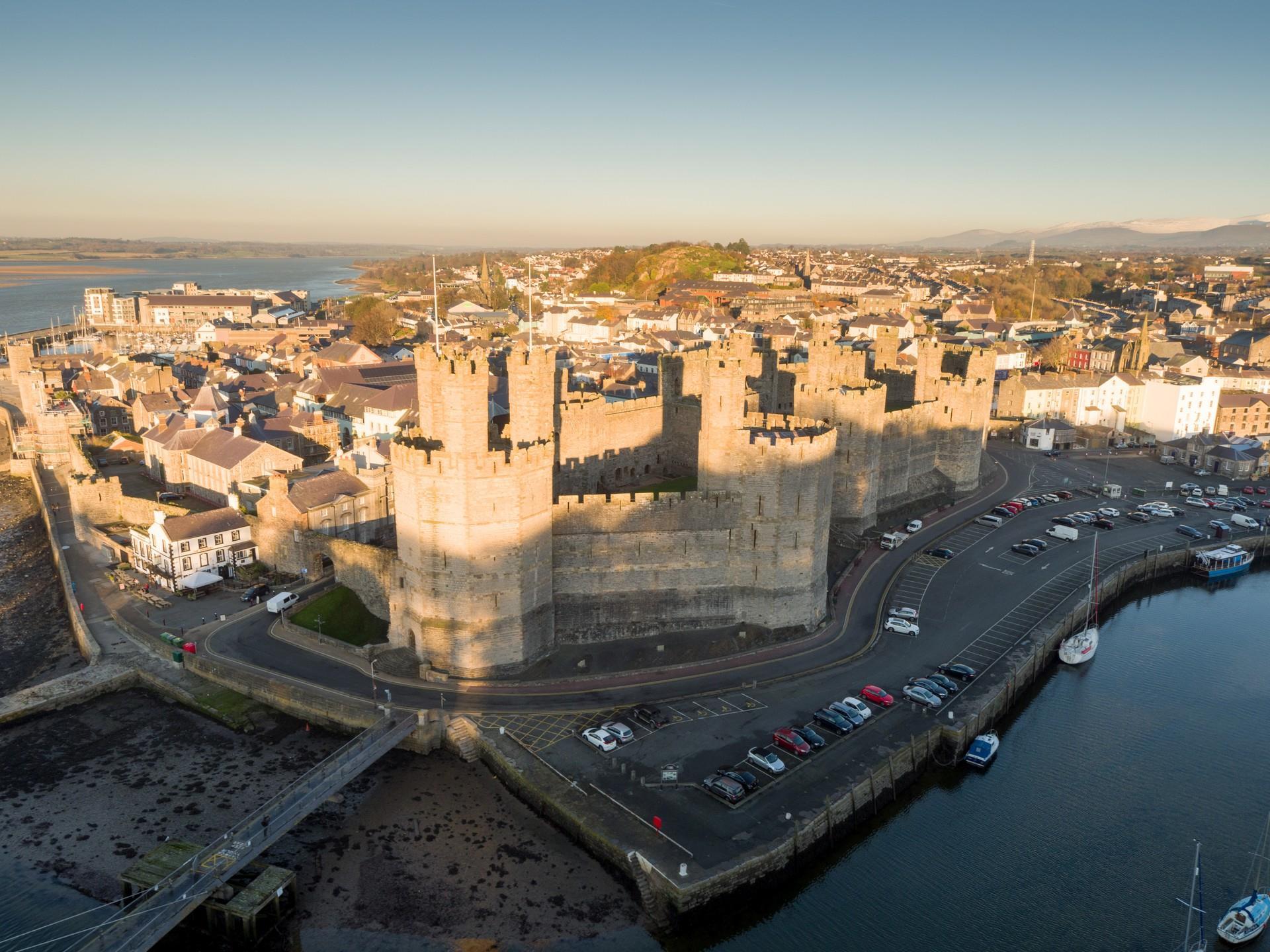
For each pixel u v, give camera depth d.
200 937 76.56
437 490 104.75
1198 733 109.19
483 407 103.12
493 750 95.88
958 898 81.94
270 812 82.75
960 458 186.75
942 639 121.50
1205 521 175.75
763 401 174.75
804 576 120.50
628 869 80.25
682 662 114.25
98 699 113.00
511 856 83.94
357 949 73.38
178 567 139.38
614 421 161.00
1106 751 104.88
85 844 85.69
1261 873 85.50
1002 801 95.56
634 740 97.31
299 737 104.06
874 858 86.94
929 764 98.81
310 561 140.25
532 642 112.25
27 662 127.12
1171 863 86.81
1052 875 85.00
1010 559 151.75
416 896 78.88
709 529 118.31
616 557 116.56
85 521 164.25
